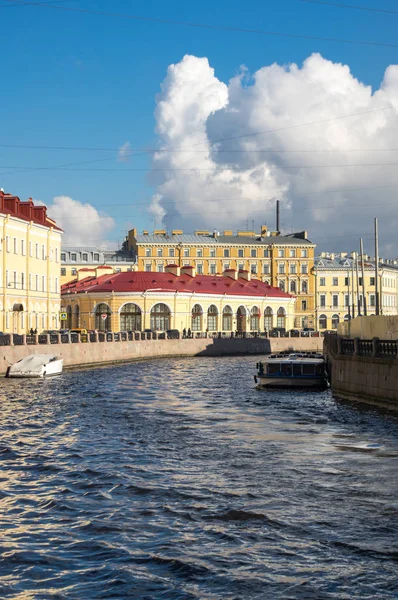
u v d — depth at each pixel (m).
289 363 45.47
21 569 13.51
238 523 15.97
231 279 112.50
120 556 14.08
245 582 12.84
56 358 56.06
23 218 74.38
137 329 95.19
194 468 21.17
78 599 12.27
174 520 16.20
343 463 21.73
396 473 20.42
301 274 134.88
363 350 36.81
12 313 72.19
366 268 134.88
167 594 12.41
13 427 28.91
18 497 18.16
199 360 80.69
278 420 30.89
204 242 133.38
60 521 16.22
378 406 33.91
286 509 16.95
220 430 28.19
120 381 50.34
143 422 30.34
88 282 106.06
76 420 30.86
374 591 12.48
